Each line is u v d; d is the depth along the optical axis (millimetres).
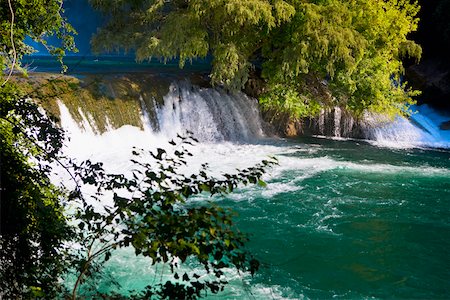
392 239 7855
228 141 14352
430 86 17859
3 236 3818
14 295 3719
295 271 6770
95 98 12336
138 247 2680
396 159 12914
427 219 8703
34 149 4676
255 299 5930
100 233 3344
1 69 5426
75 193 3887
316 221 8484
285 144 14266
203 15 12617
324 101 14961
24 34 6207
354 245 7609
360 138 15664
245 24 13000
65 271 4227
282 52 13656
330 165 12008
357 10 13750
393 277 6711
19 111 4195
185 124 14133
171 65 21875
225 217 2750
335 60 13414
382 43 14344
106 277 6039
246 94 15766
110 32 15102
